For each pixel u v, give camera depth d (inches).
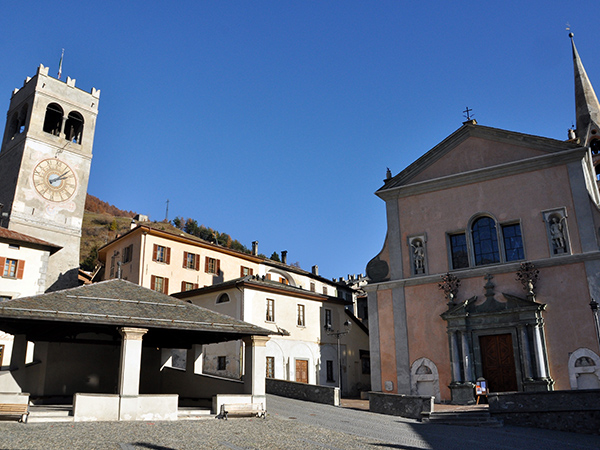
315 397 1031.0
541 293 956.0
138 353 649.0
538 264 967.6
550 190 996.6
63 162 1697.8
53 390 808.3
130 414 628.7
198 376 867.4
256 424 647.8
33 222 1581.0
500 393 789.2
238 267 1824.6
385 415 868.6
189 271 1674.5
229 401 712.4
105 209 6122.1
